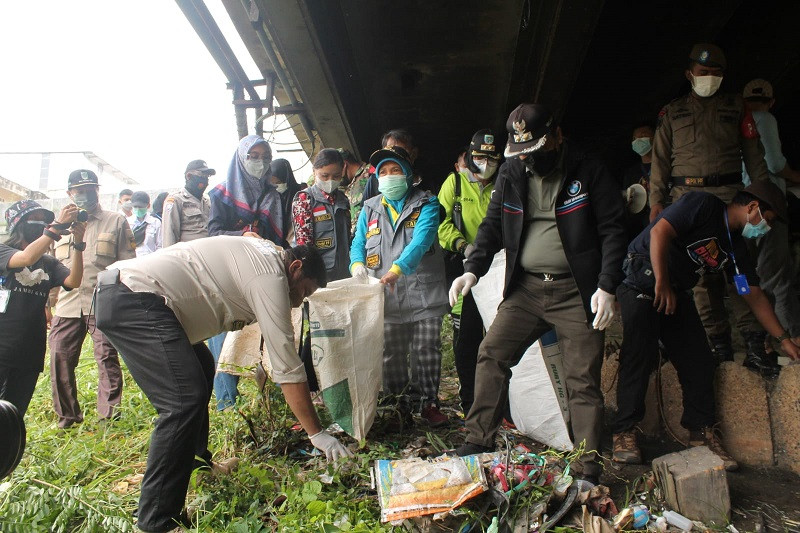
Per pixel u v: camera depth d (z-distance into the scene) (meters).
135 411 4.27
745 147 3.93
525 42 8.27
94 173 4.74
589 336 2.92
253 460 3.34
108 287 2.65
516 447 3.45
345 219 4.33
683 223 3.05
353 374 3.43
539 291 3.03
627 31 8.36
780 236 4.09
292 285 3.04
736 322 3.80
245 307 2.88
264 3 6.02
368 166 4.83
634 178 5.02
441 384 4.96
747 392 3.33
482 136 3.85
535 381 3.53
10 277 3.61
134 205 7.71
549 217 3.00
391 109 11.02
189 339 2.89
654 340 3.27
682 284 3.21
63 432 4.11
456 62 9.28
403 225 3.89
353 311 3.47
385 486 2.55
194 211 4.64
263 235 4.29
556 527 2.48
